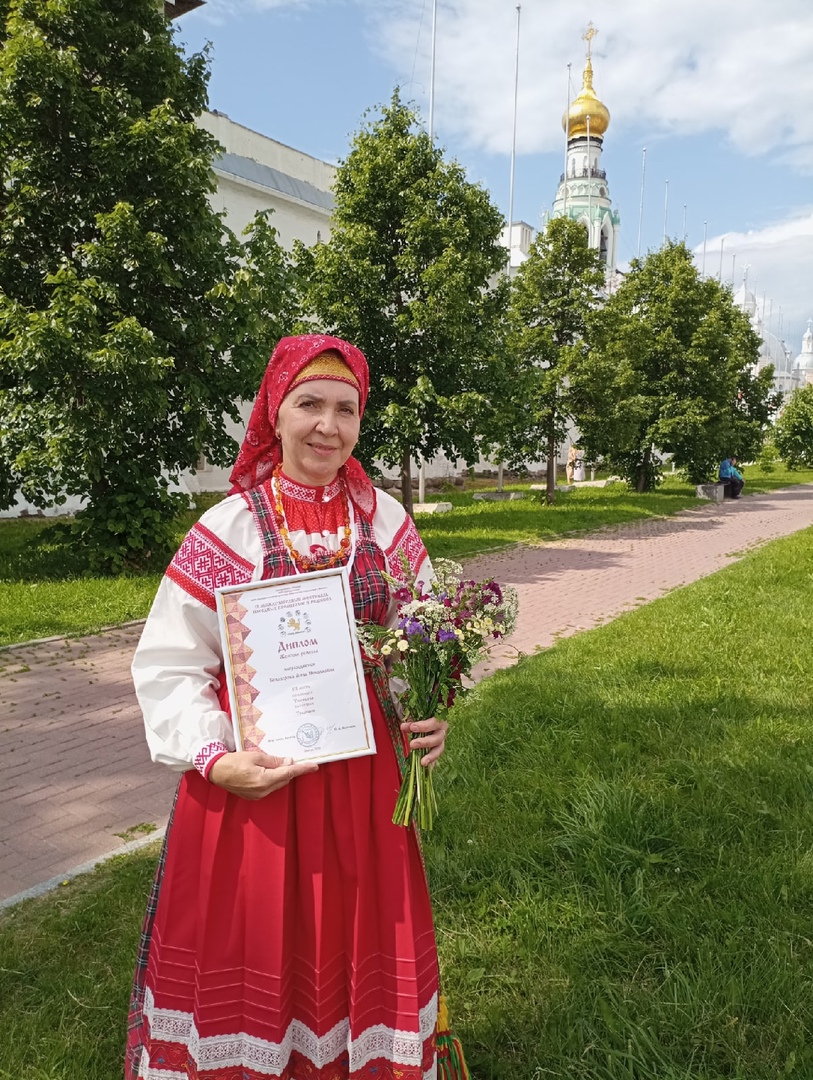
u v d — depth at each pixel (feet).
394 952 5.71
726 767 12.92
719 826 11.08
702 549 42.42
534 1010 8.06
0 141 26.89
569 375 60.18
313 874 5.49
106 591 27.14
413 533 6.57
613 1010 7.88
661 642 21.13
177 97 30.37
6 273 28.22
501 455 61.46
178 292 30.25
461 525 48.93
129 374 25.71
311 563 5.82
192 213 29.17
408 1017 5.65
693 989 8.02
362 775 5.69
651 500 69.87
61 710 17.40
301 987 5.56
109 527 29.89
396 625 6.18
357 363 5.97
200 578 5.69
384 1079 5.71
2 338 27.37
